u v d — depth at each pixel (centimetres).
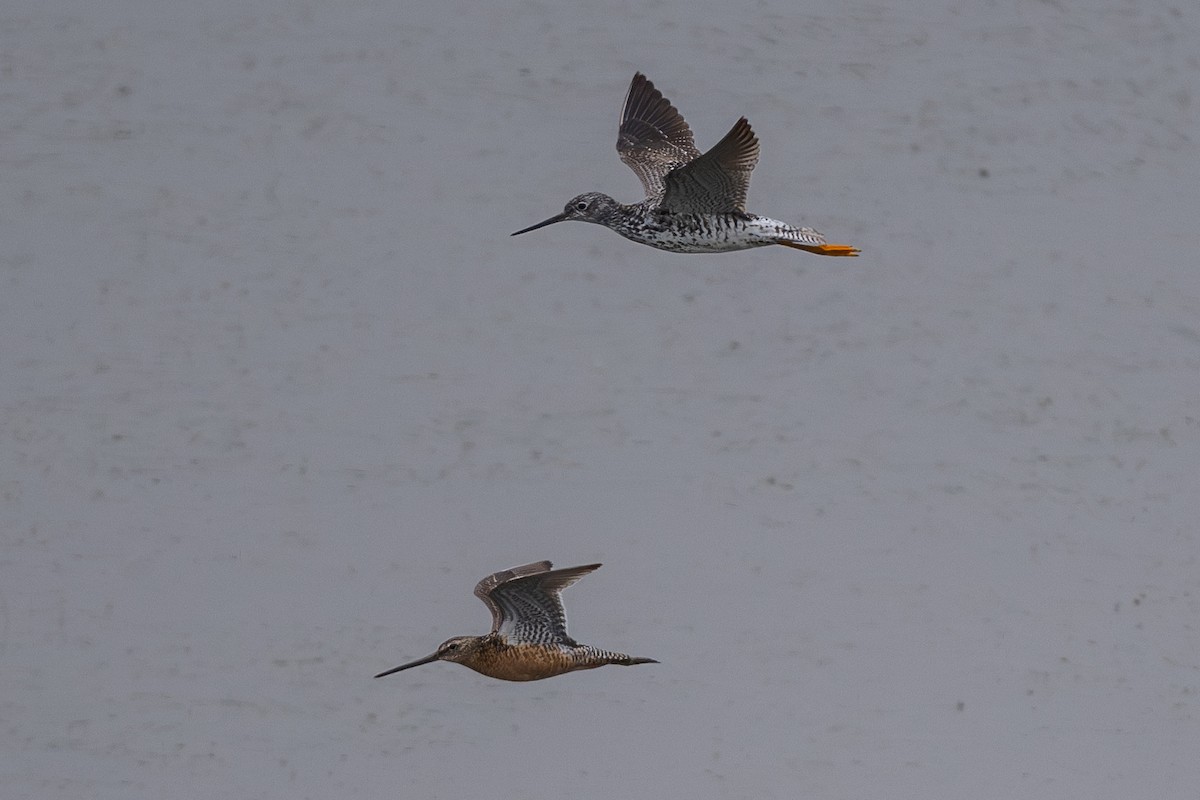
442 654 1260
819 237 1391
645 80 1550
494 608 1238
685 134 1530
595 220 1440
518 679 1257
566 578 1211
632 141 1524
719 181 1353
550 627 1245
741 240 1391
